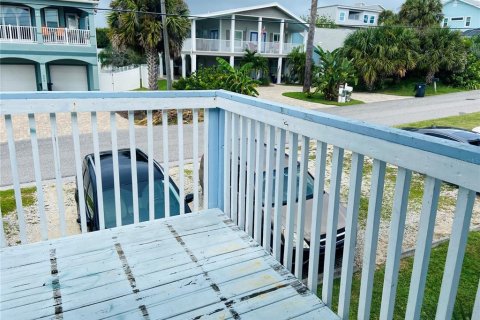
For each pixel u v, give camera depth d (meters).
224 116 2.48
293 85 26.00
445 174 1.05
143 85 25.05
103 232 2.30
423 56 21.22
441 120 12.41
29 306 1.64
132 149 2.26
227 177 2.51
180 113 2.37
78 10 18.23
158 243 2.18
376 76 20.67
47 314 1.60
